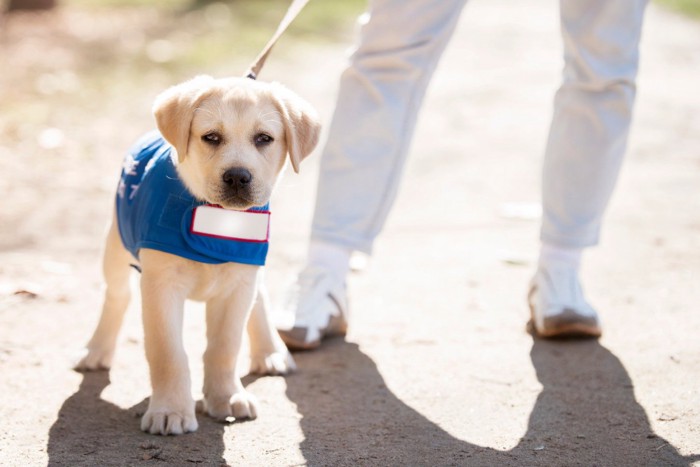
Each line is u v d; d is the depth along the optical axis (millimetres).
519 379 4246
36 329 4875
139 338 4797
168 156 3834
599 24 4645
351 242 4785
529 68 13852
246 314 3918
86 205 7355
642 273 5730
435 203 7684
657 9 19781
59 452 3473
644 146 9273
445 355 4562
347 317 4891
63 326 4934
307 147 3975
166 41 14617
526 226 7012
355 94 4754
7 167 8234
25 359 4465
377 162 4746
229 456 3463
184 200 3715
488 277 5836
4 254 6180
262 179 3775
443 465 3389
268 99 3848
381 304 5371
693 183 7918
